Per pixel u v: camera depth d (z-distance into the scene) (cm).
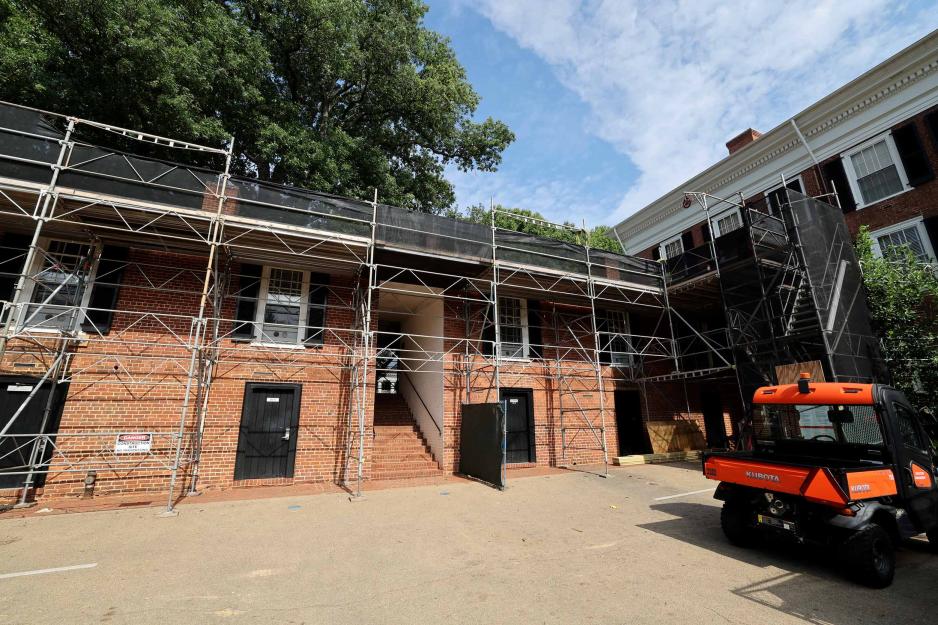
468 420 1148
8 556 526
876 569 457
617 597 434
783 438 655
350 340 1121
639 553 566
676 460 1416
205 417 943
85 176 789
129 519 700
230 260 1030
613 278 1367
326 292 1127
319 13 1309
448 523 699
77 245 941
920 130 1363
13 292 859
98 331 848
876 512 505
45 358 852
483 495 905
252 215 902
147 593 432
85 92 1096
